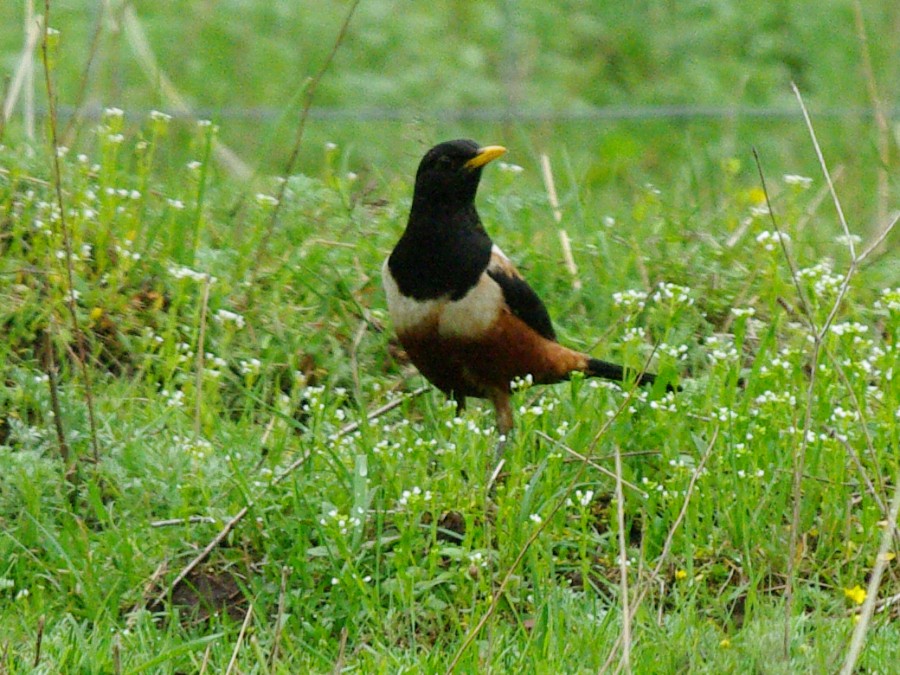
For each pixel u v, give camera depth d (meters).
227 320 10.99
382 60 22.31
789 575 7.98
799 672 7.80
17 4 21.33
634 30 23.80
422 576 8.62
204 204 12.83
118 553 8.82
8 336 11.05
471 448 9.28
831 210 17.05
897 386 9.89
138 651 8.09
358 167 19.52
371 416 10.52
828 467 9.48
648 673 7.81
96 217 12.05
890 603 8.42
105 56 15.36
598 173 18.28
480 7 23.62
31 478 9.30
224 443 10.00
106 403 10.34
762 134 20.72
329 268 12.19
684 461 9.50
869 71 14.38
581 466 9.05
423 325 10.30
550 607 8.34
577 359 10.70
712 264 12.62
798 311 11.94
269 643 8.23
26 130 13.27
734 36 23.72
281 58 21.69
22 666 7.71
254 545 8.98
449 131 20.47
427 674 7.80
